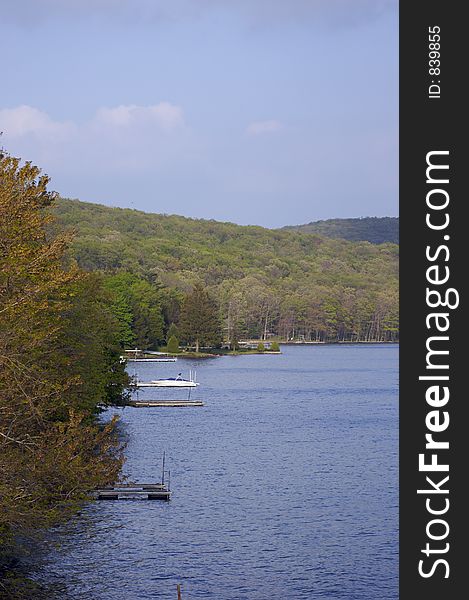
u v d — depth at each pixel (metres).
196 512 57.91
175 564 46.53
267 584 43.78
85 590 42.00
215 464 76.75
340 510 59.09
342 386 168.12
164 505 59.75
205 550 49.19
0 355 33.72
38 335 35.72
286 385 169.12
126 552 48.25
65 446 36.06
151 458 79.44
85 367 67.94
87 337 67.94
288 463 77.81
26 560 45.78
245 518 56.53
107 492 61.41
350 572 45.75
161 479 69.00
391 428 104.06
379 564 47.12
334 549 49.72
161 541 50.66
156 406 129.50
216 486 66.75
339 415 118.69
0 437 35.91
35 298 36.06
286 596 42.06
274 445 88.94
